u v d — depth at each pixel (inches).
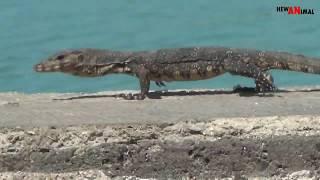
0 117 542.3
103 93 627.2
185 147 511.8
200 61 609.0
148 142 512.4
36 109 565.9
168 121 517.7
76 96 618.5
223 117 523.5
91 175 509.7
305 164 512.1
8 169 513.0
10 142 512.4
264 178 511.5
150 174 514.3
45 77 962.1
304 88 621.0
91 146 510.9
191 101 578.9
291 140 510.3
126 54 616.7
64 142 511.5
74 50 620.4
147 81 609.3
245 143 510.9
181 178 514.0
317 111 535.2
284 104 558.9
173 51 613.3
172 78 614.5
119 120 523.5
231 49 613.3
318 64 613.0
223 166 513.0
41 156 511.5
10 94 634.2
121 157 513.0
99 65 617.6
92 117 535.2
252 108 548.4
